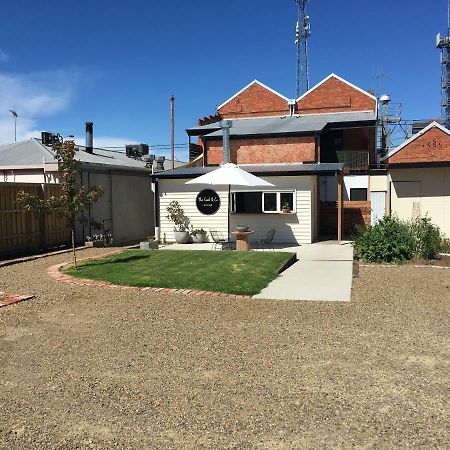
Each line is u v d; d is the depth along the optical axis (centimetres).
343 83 2880
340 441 373
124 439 379
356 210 2095
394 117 3316
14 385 483
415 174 1841
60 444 373
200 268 1106
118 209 2131
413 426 395
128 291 890
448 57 5147
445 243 1523
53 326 680
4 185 1351
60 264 1200
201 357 554
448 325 677
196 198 1859
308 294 881
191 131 2800
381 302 819
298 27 3641
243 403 438
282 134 2272
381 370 511
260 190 1786
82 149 2375
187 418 411
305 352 568
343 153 2489
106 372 513
